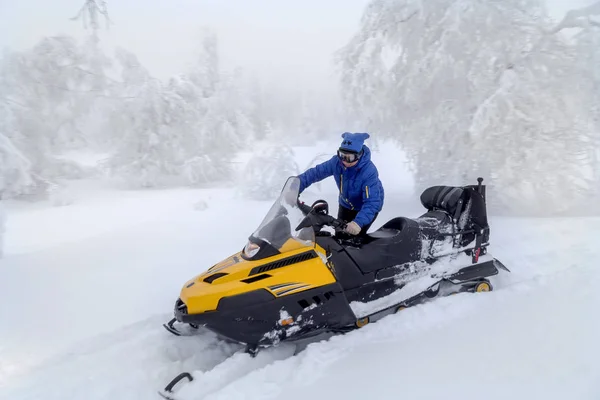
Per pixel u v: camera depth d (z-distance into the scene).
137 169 15.89
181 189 15.22
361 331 3.20
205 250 5.79
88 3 7.75
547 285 3.76
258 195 11.06
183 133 16.69
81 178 17.92
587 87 8.09
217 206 9.91
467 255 3.99
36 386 2.92
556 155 8.12
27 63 14.88
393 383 2.48
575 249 5.16
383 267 3.52
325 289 3.14
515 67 8.40
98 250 5.93
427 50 9.12
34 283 4.76
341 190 4.03
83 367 3.12
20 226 8.85
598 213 7.88
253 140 20.38
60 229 8.48
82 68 15.81
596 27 8.04
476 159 8.38
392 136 10.09
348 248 3.47
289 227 3.22
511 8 8.21
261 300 2.94
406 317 3.35
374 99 9.59
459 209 4.00
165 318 3.83
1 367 3.15
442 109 8.85
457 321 3.21
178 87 17.11
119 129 16.23
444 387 2.39
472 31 8.21
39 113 15.13
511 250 5.29
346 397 2.39
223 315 2.86
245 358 2.99
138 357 3.24
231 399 2.49
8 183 12.27
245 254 3.21
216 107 17.62
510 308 3.35
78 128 16.53
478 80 8.31
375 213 3.64
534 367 2.50
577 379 2.35
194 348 3.38
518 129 8.00
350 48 9.81
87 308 4.08
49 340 3.52
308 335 3.20
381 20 9.30
